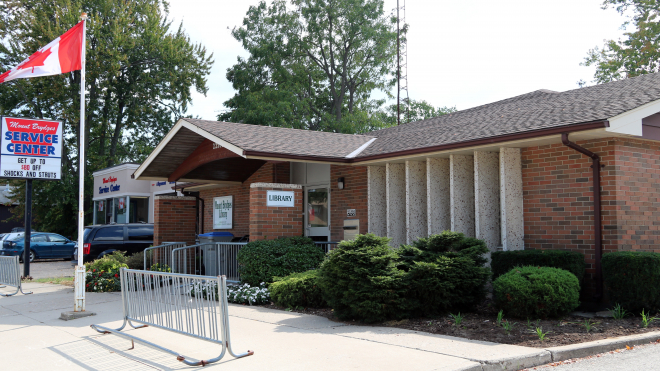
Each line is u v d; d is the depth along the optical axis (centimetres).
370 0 4297
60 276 1847
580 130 838
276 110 3697
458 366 554
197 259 1655
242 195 1789
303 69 4359
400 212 1268
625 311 829
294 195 1293
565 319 809
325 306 990
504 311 842
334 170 1467
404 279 838
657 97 884
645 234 934
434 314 852
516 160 1037
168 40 3828
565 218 966
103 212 3189
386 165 1263
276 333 765
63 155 3638
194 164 1455
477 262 894
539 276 790
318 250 1195
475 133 1062
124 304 800
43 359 669
